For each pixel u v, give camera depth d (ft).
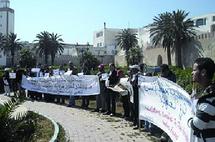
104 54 481.87
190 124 13.48
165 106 29.43
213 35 233.14
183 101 22.65
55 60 438.81
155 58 306.35
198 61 13.61
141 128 41.19
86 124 44.78
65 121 47.26
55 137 35.70
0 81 102.17
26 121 30.35
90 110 59.52
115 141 34.76
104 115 52.85
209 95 12.67
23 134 29.40
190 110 20.04
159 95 31.89
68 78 66.95
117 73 52.65
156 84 32.94
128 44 392.06
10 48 415.44
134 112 42.06
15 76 87.45
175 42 259.19
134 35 397.19
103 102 55.42
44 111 57.82
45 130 39.52
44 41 384.68
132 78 43.34
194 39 251.39
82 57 347.77
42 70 99.45
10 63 449.48
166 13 258.57
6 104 28.17
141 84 39.37
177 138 24.29
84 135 37.93
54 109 61.05
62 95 70.23
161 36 265.54
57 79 71.05
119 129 40.98
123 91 48.14
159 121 31.91
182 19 253.44
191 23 255.09
